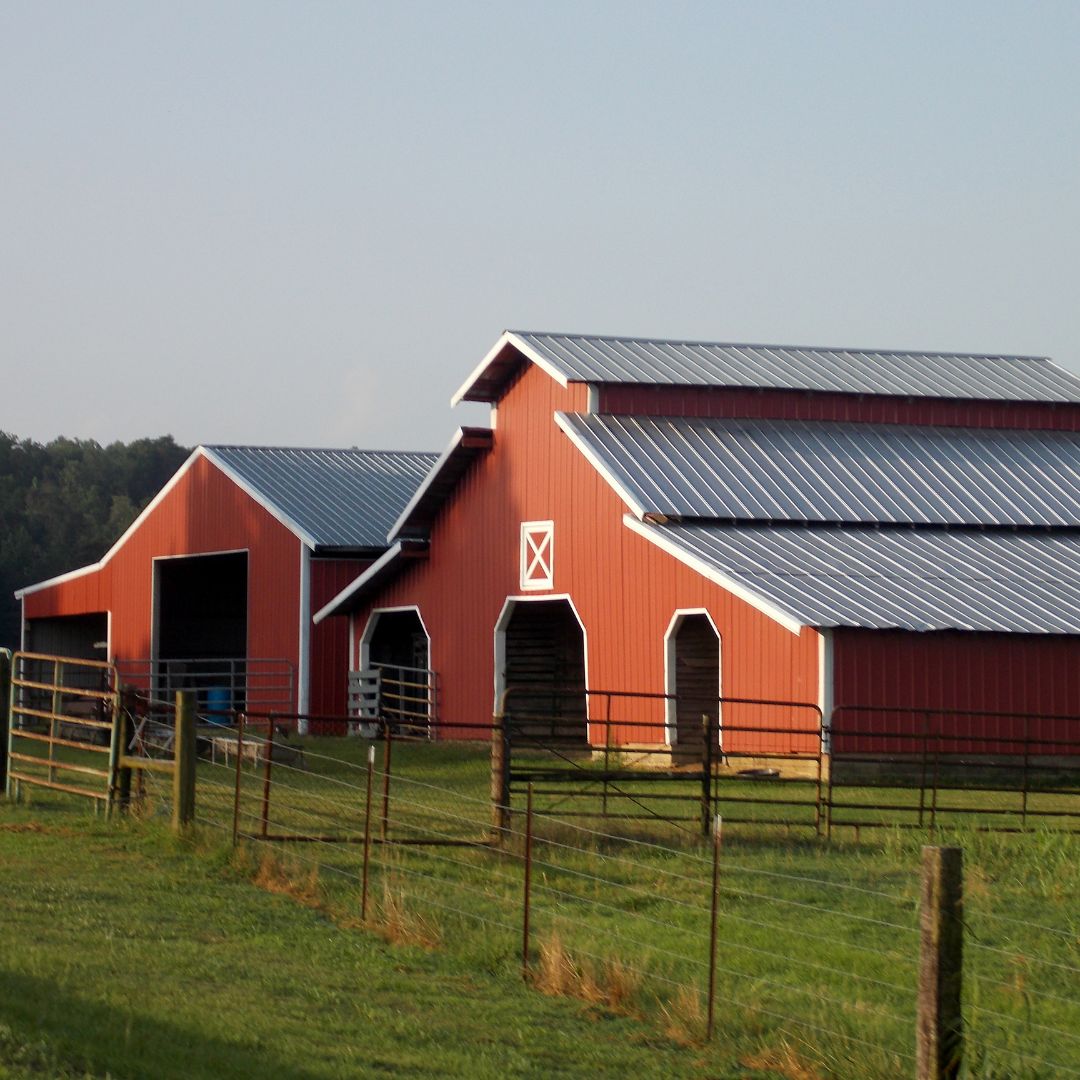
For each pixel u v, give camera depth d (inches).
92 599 3887.8
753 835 1477.6
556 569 2657.5
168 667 3651.6
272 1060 719.7
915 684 2126.0
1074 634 2181.3
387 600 3073.3
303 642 3201.3
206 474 3535.9
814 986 955.3
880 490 2719.0
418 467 3742.6
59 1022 699.4
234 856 1228.5
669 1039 841.5
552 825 1398.9
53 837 1321.4
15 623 7800.2
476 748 2556.6
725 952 1027.9
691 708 2448.3
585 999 908.0
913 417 3031.5
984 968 1007.0
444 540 2947.8
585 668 2586.1
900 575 2338.8
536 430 2760.8
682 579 2363.4
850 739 2082.9
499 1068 764.6
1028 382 3216.0
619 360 2893.7
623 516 2507.4
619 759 2300.7
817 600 2174.0
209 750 2185.0
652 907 1147.9
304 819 1441.9
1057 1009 925.8
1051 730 2191.2
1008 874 1301.7
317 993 873.5
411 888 1158.3
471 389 2866.6
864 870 1299.2
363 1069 727.1
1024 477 2866.6
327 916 1083.3
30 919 999.0
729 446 2760.8
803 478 2696.9
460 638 2886.3
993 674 2169.0
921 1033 665.0
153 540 3683.6
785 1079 786.2
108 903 1071.6
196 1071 670.5
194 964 914.7
